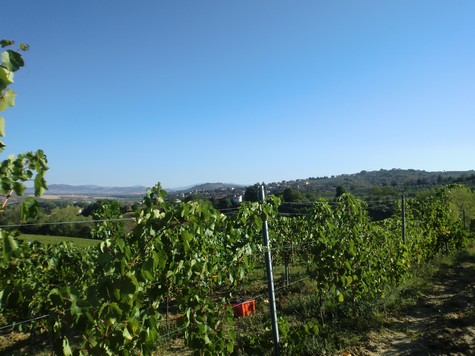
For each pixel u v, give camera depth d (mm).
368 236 7148
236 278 4465
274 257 11070
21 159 2502
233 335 4148
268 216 4695
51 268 6770
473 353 4668
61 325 2494
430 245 11109
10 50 1858
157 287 3428
